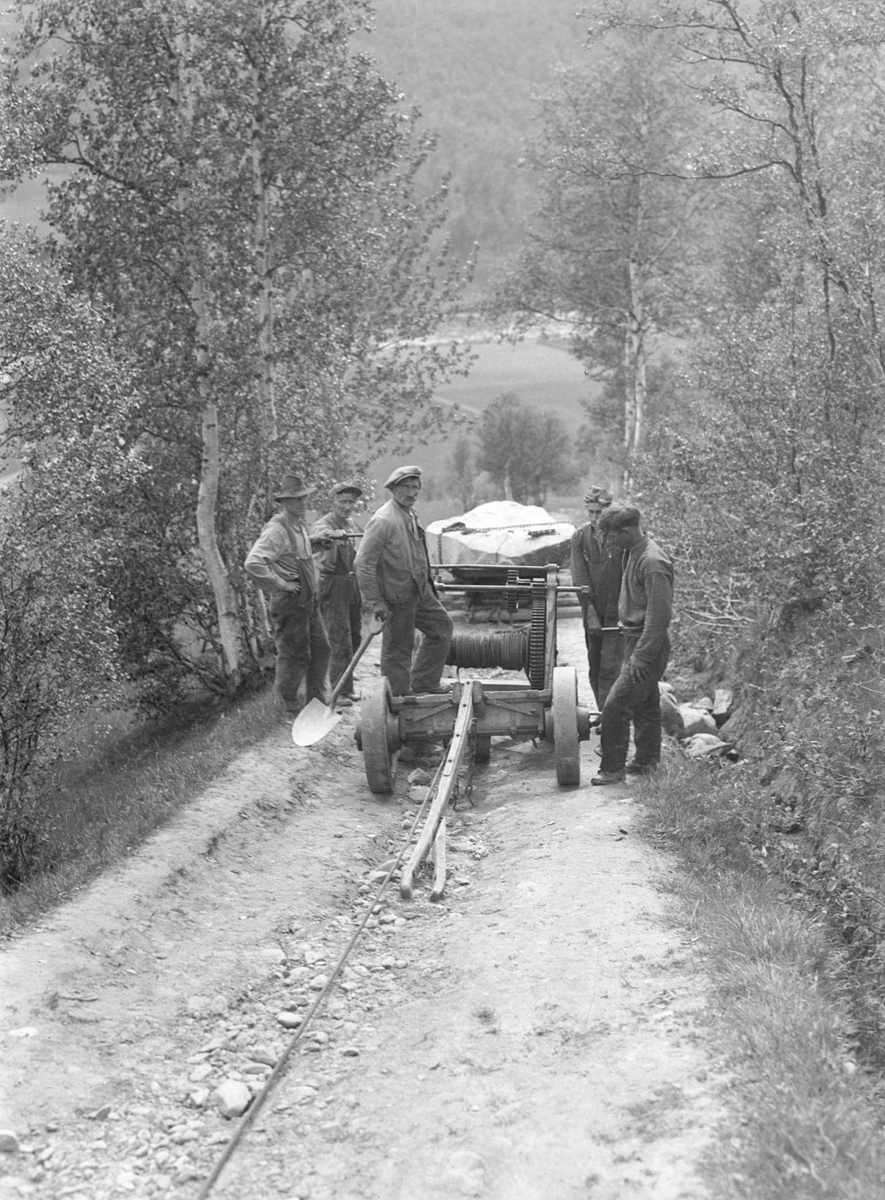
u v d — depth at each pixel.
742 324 15.88
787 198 18.09
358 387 26.25
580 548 11.11
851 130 17.67
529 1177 4.58
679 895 7.30
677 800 9.13
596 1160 4.63
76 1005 6.09
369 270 20.52
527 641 11.22
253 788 9.80
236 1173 4.80
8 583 11.09
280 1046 5.91
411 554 10.72
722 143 18.06
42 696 10.98
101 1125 5.14
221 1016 6.23
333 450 19.02
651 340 36.97
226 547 17.44
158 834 8.53
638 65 32.22
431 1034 5.88
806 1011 5.56
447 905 7.80
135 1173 4.82
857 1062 5.44
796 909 7.48
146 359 16.75
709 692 14.03
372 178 19.17
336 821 9.49
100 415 12.20
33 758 10.97
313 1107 5.30
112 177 16.61
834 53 16.30
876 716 9.60
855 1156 4.42
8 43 16.22
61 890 7.52
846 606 11.91
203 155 16.98
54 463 11.41
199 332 16.59
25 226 13.63
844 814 8.85
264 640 17.72
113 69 16.56
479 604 17.25
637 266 33.97
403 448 27.20
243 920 7.46
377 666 15.23
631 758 10.73
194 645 19.31
